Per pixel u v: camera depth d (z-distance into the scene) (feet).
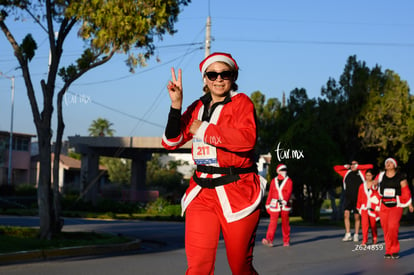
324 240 49.83
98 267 30.40
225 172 13.08
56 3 43.45
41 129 44.19
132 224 75.87
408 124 106.93
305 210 104.47
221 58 13.29
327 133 97.96
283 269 29.37
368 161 118.73
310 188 101.24
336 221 107.65
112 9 40.24
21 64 44.09
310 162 93.50
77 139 122.83
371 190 43.86
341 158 96.17
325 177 94.84
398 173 34.78
